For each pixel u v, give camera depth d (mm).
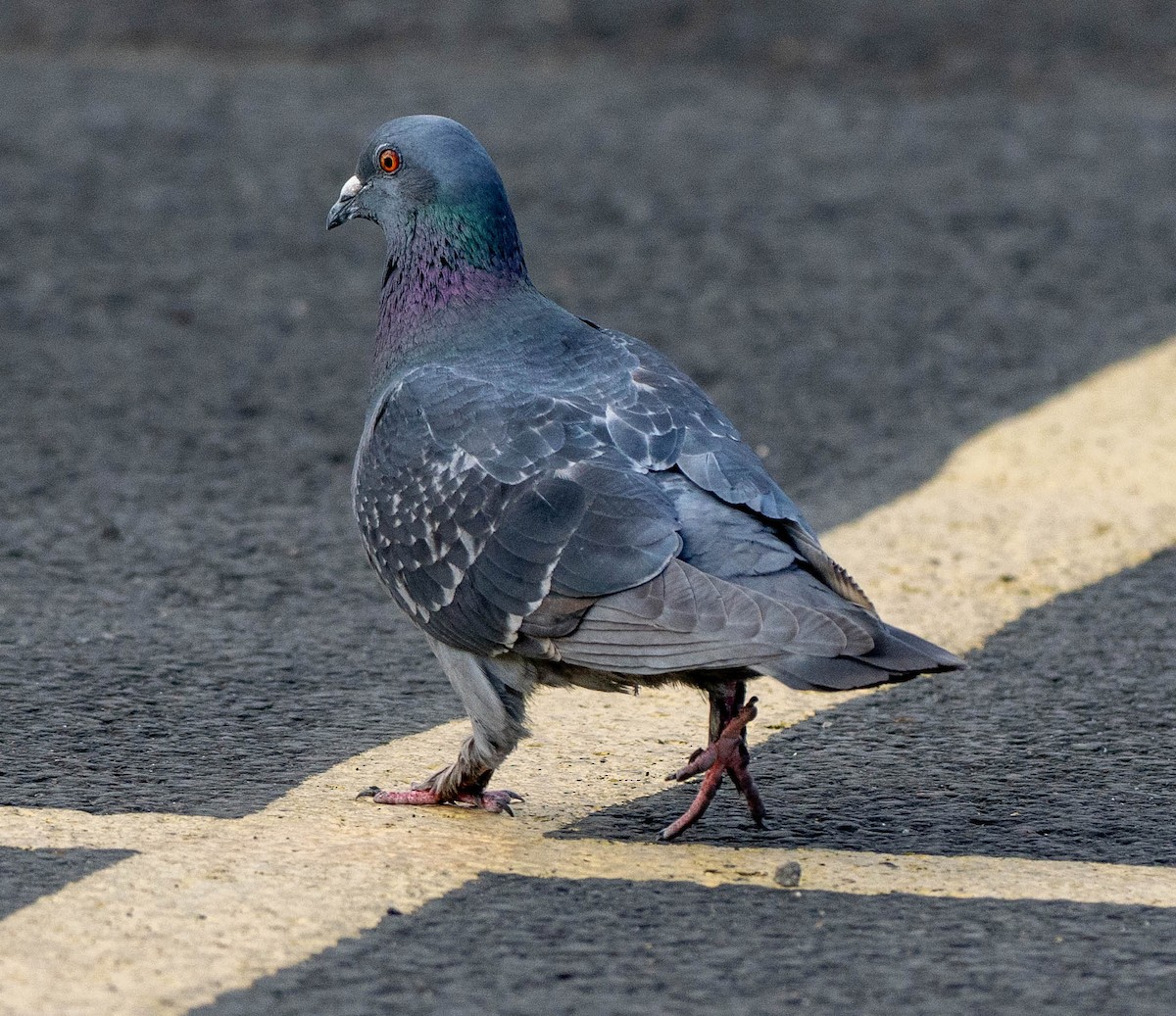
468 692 8219
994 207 23344
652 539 7508
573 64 30578
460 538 7977
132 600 11586
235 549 12727
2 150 24734
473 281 8875
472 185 8836
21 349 17656
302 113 26969
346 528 13305
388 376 8977
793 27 32438
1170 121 27641
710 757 7867
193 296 19641
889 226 22531
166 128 26000
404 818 8273
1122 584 12031
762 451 15203
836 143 26391
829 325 18859
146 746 9172
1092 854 7895
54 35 31234
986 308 19406
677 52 31297
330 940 6828
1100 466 14625
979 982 6547
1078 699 10062
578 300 19516
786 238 21984
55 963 6559
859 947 6840
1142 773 8969
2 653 10500
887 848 7961
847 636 6984
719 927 7027
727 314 19188
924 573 12273
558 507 7730
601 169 24625
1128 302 19516
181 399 16406
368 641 11016
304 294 19938
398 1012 6238
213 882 7348
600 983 6500
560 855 7809
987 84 29719
